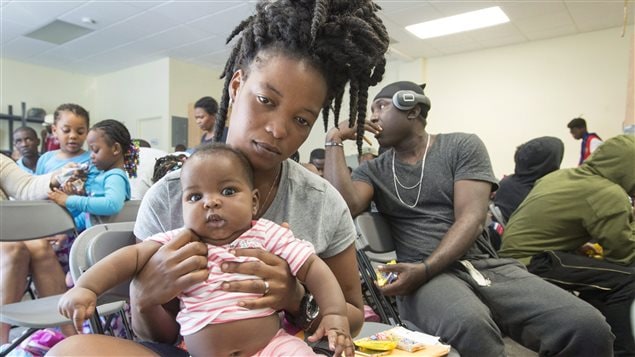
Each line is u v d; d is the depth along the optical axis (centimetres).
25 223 168
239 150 85
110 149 220
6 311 142
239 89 88
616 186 187
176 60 701
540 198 202
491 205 281
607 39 552
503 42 607
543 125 592
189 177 82
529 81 603
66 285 203
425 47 629
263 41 82
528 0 476
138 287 78
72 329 163
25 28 566
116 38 602
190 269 75
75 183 204
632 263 186
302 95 80
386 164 184
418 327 149
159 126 713
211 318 75
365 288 191
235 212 80
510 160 615
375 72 98
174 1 485
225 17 526
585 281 179
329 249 97
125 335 154
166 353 82
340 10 84
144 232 92
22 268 190
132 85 747
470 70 646
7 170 208
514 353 215
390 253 191
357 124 102
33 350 161
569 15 512
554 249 198
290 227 92
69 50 655
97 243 101
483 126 636
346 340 73
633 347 169
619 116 543
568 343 134
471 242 155
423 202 173
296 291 85
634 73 211
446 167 171
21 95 716
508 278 153
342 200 100
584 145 523
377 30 93
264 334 78
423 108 177
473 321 129
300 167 99
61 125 261
